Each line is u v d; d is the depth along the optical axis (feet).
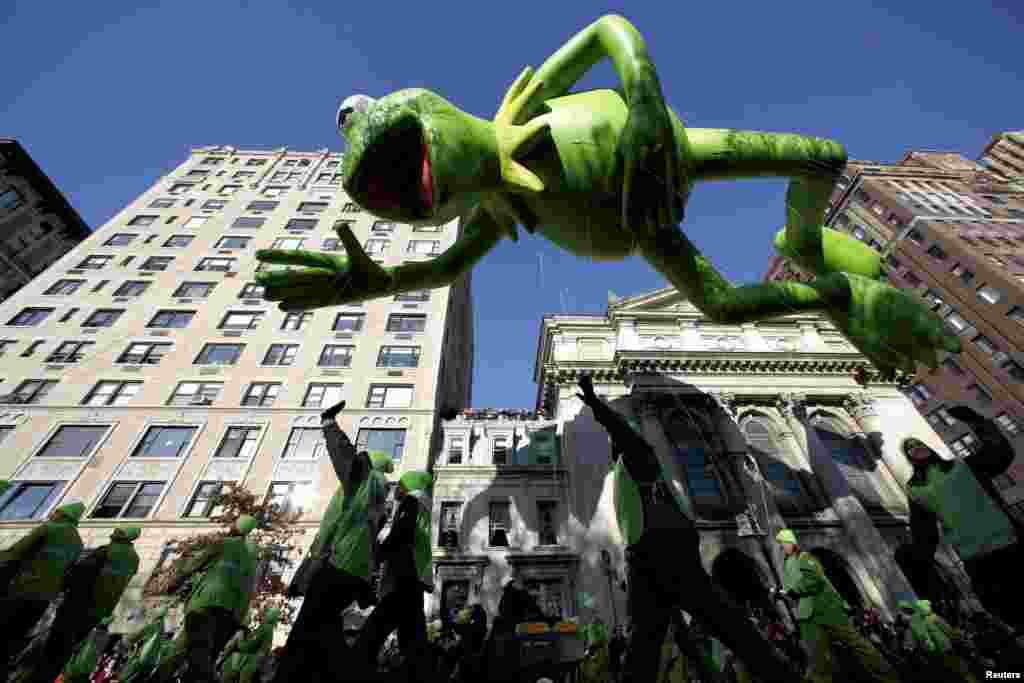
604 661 20.16
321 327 92.63
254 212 117.70
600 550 59.52
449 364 111.45
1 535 60.23
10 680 16.79
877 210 153.58
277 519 59.88
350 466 11.41
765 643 7.00
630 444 8.70
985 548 10.54
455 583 61.77
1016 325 114.11
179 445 72.33
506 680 16.14
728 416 75.36
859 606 60.70
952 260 130.31
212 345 86.74
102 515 63.46
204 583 15.10
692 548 7.56
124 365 81.51
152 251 104.78
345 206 120.67
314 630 9.23
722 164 12.49
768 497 67.51
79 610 16.35
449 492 71.97
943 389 128.26
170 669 19.45
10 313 87.20
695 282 11.79
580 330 89.45
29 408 73.26
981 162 187.21
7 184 121.80
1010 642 14.10
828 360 83.41
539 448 79.25
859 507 66.59
